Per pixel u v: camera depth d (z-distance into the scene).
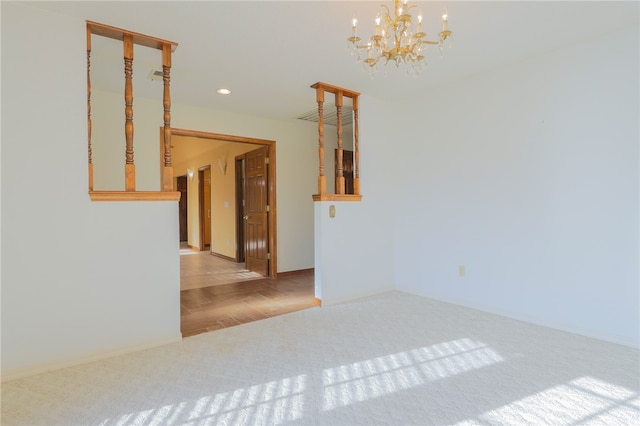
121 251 2.46
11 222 2.11
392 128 4.26
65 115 2.27
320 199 3.62
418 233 4.02
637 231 2.49
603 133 2.63
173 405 1.84
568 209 2.83
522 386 1.99
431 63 3.12
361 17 2.33
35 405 1.84
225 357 2.41
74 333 2.30
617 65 2.56
